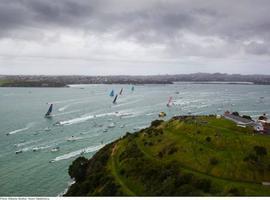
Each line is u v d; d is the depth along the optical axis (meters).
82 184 118.38
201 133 127.19
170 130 141.38
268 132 126.38
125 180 109.88
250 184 95.81
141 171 110.75
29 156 175.62
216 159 107.88
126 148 137.38
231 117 152.50
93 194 107.12
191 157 112.75
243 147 112.38
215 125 136.12
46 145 199.25
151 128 156.88
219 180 98.50
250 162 103.94
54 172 150.38
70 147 195.25
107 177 113.62
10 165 160.12
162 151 122.44
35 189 130.25
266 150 109.06
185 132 132.88
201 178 97.62
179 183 96.06
